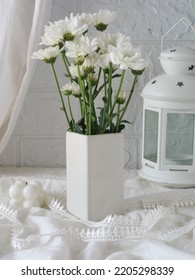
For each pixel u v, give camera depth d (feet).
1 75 4.58
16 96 4.78
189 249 3.26
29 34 4.66
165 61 4.54
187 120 4.45
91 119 3.69
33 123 5.34
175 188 4.58
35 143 5.38
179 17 5.18
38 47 4.82
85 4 5.14
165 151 4.51
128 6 5.16
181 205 4.05
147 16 5.17
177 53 4.46
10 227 3.44
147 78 5.26
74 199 3.80
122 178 3.80
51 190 4.27
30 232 3.44
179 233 3.41
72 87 3.69
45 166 5.43
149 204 4.00
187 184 4.49
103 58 3.46
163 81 4.53
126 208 3.98
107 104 3.68
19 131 5.36
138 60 3.38
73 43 3.41
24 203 3.92
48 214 3.73
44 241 3.25
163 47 5.23
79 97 3.72
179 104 4.39
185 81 4.47
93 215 3.67
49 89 5.27
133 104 5.30
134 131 5.36
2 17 4.38
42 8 4.48
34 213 3.70
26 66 4.70
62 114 5.32
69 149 3.81
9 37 4.46
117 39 3.58
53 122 5.34
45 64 5.23
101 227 3.45
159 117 4.48
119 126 3.80
